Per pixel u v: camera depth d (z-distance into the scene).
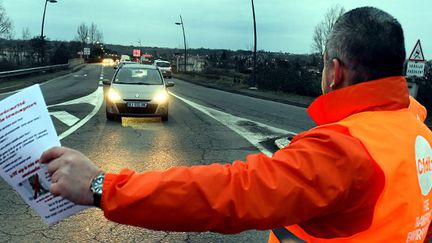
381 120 1.40
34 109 1.28
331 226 1.35
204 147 8.79
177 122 12.21
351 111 1.46
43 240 4.11
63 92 20.36
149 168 7.06
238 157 7.99
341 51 1.49
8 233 4.22
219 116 14.02
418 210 1.43
